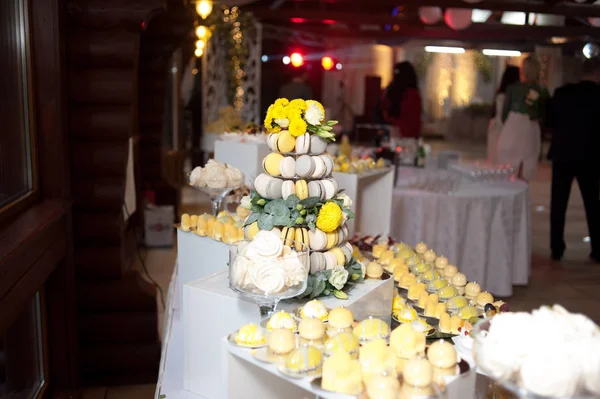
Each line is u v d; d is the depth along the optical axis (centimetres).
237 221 237
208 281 174
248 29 907
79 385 312
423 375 118
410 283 209
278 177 173
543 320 105
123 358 326
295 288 146
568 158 547
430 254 248
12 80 253
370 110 1254
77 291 322
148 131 607
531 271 537
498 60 1725
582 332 105
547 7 784
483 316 185
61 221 279
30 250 223
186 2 487
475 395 139
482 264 438
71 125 305
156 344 329
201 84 932
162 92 589
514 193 456
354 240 263
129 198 379
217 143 321
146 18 302
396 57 1675
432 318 181
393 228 423
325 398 121
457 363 131
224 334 165
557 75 1159
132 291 326
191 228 229
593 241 572
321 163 173
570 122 543
